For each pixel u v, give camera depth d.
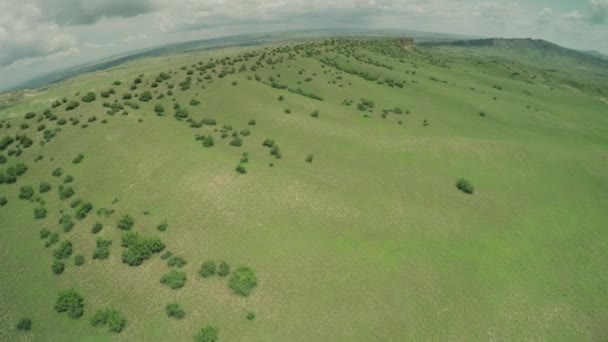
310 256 47.66
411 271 46.06
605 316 41.53
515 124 125.38
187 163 68.56
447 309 40.69
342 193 63.78
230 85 124.25
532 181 77.94
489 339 37.41
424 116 123.75
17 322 41.16
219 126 96.25
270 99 116.94
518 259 50.84
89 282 45.53
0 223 60.09
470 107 137.88
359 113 117.69
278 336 37.03
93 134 82.31
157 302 41.41
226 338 36.88
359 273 45.22
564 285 46.38
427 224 57.22
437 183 73.00
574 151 98.12
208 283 43.38
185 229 52.88
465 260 49.16
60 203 62.88
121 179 66.38
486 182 75.56
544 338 37.97
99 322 39.28
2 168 76.06
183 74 137.00
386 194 65.81
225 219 54.25
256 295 41.69
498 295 43.28
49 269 48.59
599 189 76.69
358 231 53.62
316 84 144.38
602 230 61.25
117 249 50.25
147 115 94.94
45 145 81.69
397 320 39.00
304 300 41.16
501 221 61.16
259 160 75.94
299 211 56.66
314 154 82.62
